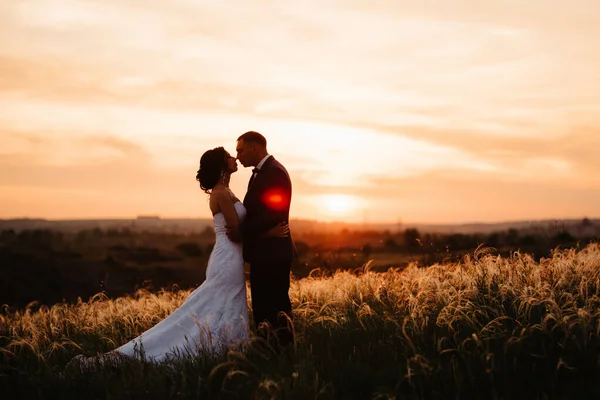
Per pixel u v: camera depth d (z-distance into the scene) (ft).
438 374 17.29
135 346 22.52
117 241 277.44
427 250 34.30
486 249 31.48
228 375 17.44
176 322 24.07
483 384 16.55
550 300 20.38
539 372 16.99
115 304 37.14
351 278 33.58
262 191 23.86
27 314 34.19
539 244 38.37
